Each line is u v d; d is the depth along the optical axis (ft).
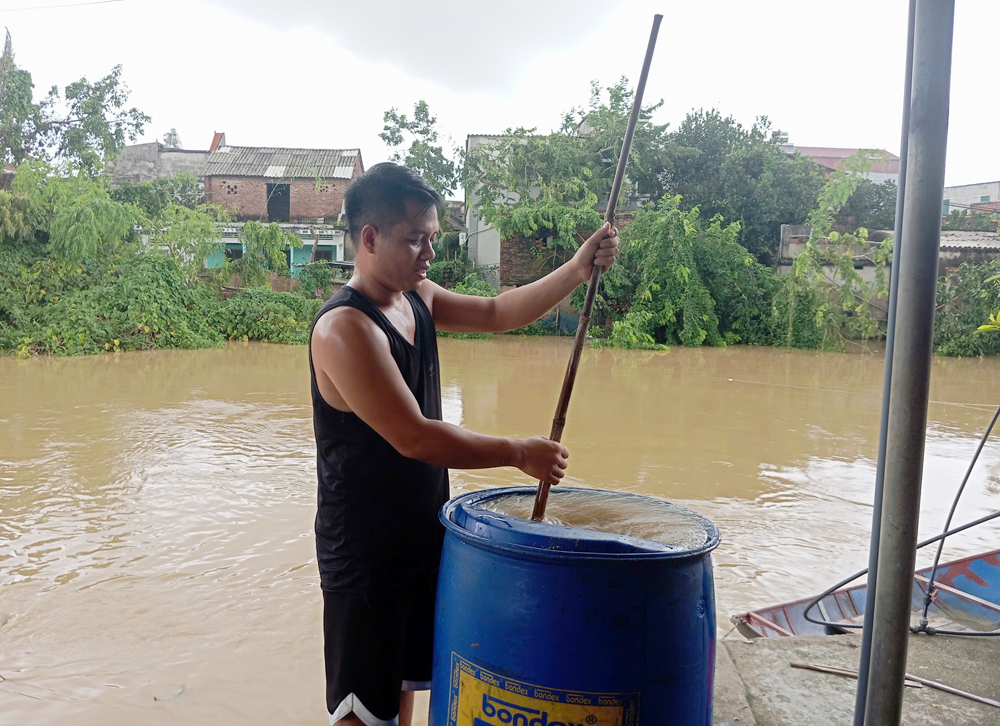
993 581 11.07
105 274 52.13
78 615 11.11
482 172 72.02
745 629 10.06
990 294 58.03
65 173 63.98
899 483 4.57
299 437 23.29
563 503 6.03
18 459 20.03
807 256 61.67
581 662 4.67
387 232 5.58
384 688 5.86
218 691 9.11
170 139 117.60
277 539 14.43
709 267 66.03
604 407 30.60
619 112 72.38
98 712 8.61
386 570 5.83
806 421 28.53
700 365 48.34
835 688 7.85
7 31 62.54
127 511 15.98
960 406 34.35
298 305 57.98
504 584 4.88
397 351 5.74
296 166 88.79
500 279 70.38
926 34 4.21
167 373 37.86
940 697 7.68
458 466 5.35
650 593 4.72
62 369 38.73
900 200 4.75
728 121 76.95
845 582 9.11
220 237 65.92
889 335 4.96
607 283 65.92
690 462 21.59
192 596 11.82
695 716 4.95
